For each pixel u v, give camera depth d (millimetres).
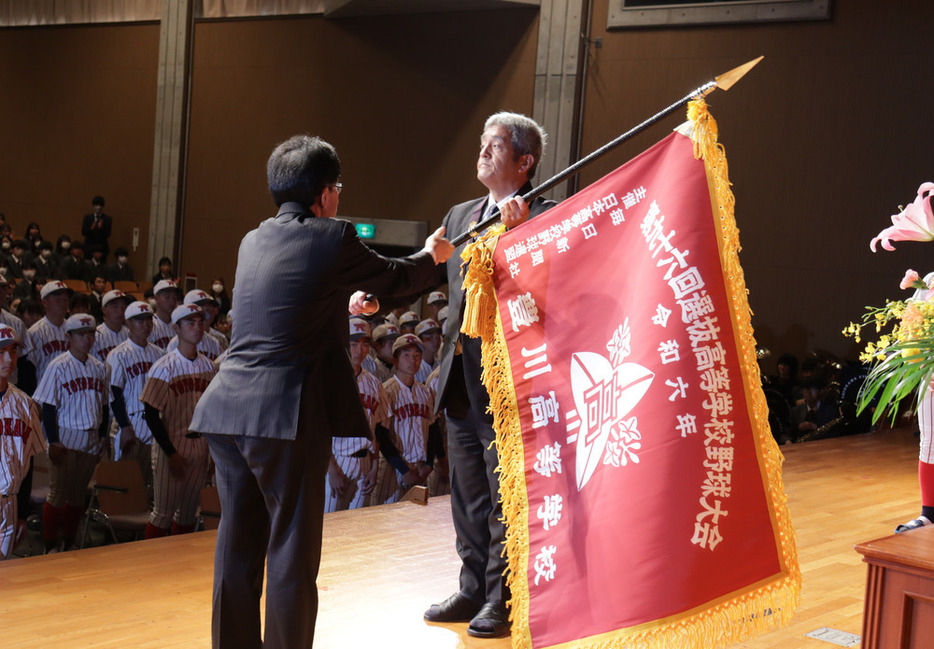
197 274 16328
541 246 2564
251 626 2586
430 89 13844
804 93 10773
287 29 15242
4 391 4934
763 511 2172
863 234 10469
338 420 2535
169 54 16422
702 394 2215
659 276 2305
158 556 4078
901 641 2145
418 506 5102
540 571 2420
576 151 12266
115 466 5859
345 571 3924
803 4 10695
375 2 13555
